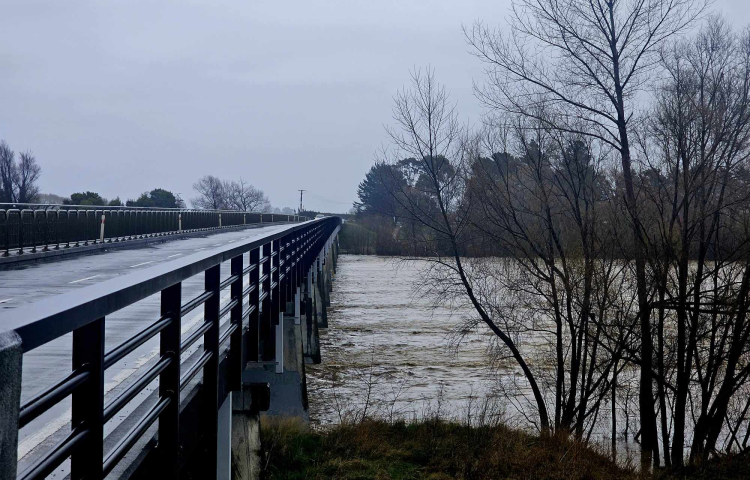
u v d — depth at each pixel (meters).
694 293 20.06
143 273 3.12
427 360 27.06
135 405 4.98
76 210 27.86
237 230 59.09
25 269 19.11
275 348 10.78
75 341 2.47
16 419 1.56
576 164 21.53
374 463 13.76
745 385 22.47
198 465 4.99
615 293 21.14
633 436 22.66
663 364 20.91
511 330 21.50
